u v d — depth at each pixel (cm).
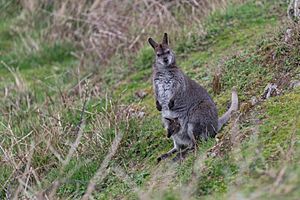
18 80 1930
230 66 1502
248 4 1948
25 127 1551
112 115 1444
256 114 1146
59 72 2094
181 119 1239
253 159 957
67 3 2405
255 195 828
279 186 830
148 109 1533
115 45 2091
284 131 1027
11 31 2473
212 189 955
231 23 1873
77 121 1530
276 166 916
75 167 1248
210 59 1700
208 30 1869
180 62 1781
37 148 1359
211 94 1462
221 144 1086
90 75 1941
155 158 1272
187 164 1099
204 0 2106
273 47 1428
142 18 2150
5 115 1681
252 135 1038
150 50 1902
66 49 2258
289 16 1492
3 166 1337
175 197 916
